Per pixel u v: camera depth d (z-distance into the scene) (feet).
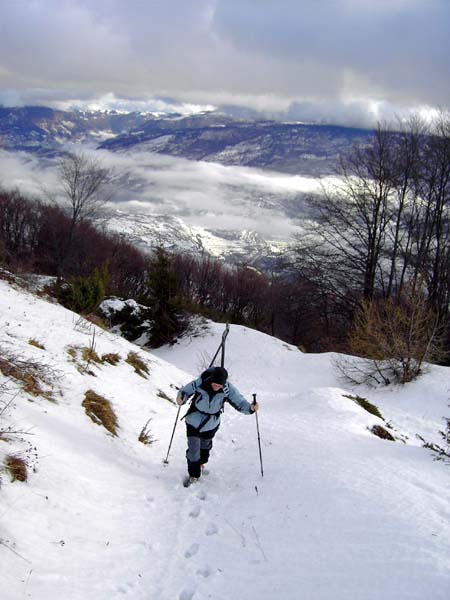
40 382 22.97
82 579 12.07
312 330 138.51
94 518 15.15
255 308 173.37
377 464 20.44
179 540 14.92
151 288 88.99
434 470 20.74
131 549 14.10
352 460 20.84
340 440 25.57
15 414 18.01
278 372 73.92
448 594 10.76
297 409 38.22
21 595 10.55
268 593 11.96
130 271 179.93
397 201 97.04
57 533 13.46
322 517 15.40
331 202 98.84
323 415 34.78
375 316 66.33
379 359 61.26
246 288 177.99
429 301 87.15
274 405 42.68
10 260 76.23
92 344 33.50
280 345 85.81
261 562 13.41
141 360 40.88
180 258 189.16
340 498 16.49
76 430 20.59
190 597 12.02
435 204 92.79
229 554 14.02
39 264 133.28
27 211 152.66
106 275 63.16
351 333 74.33
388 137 93.97
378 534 13.91
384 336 60.80
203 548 14.44
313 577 12.31
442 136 90.48
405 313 61.11
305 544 13.98
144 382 34.78
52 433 18.76
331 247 101.96
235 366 76.28
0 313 33.30
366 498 16.33
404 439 37.52
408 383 58.70
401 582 11.47
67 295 59.36
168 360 78.02
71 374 26.14
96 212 123.65
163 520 16.28
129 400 28.55
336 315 115.24
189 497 18.08
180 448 24.49
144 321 86.02
